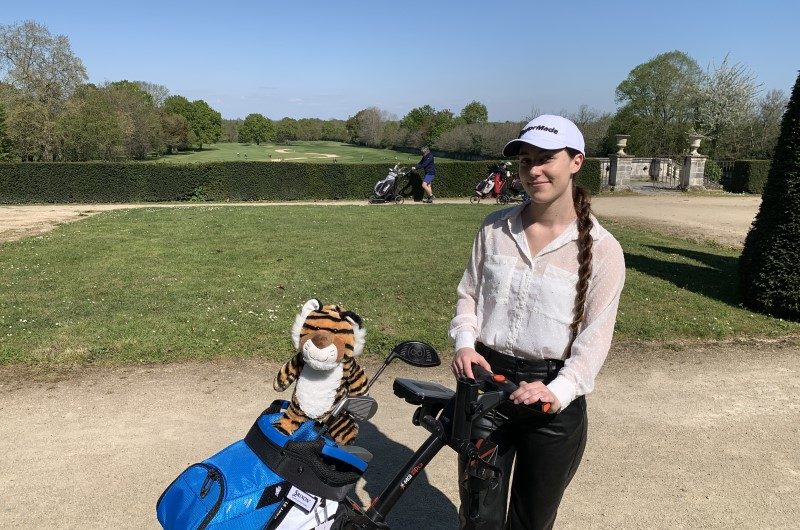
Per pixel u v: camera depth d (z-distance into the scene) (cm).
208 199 2323
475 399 212
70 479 388
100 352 590
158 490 378
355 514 235
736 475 417
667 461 434
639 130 4816
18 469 398
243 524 221
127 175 2247
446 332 680
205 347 610
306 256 1083
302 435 248
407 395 249
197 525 219
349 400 251
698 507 379
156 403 496
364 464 255
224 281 891
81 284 858
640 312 780
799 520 368
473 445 219
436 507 371
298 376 293
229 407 492
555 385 214
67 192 2209
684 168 2866
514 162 2450
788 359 647
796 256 787
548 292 232
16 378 536
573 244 232
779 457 444
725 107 4522
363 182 2430
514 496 253
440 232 1386
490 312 249
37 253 1064
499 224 252
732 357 648
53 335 628
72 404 491
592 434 473
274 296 812
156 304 756
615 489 396
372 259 1069
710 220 1862
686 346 677
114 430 452
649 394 549
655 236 1512
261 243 1198
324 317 282
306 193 2397
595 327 224
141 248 1125
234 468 235
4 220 1595
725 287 949
